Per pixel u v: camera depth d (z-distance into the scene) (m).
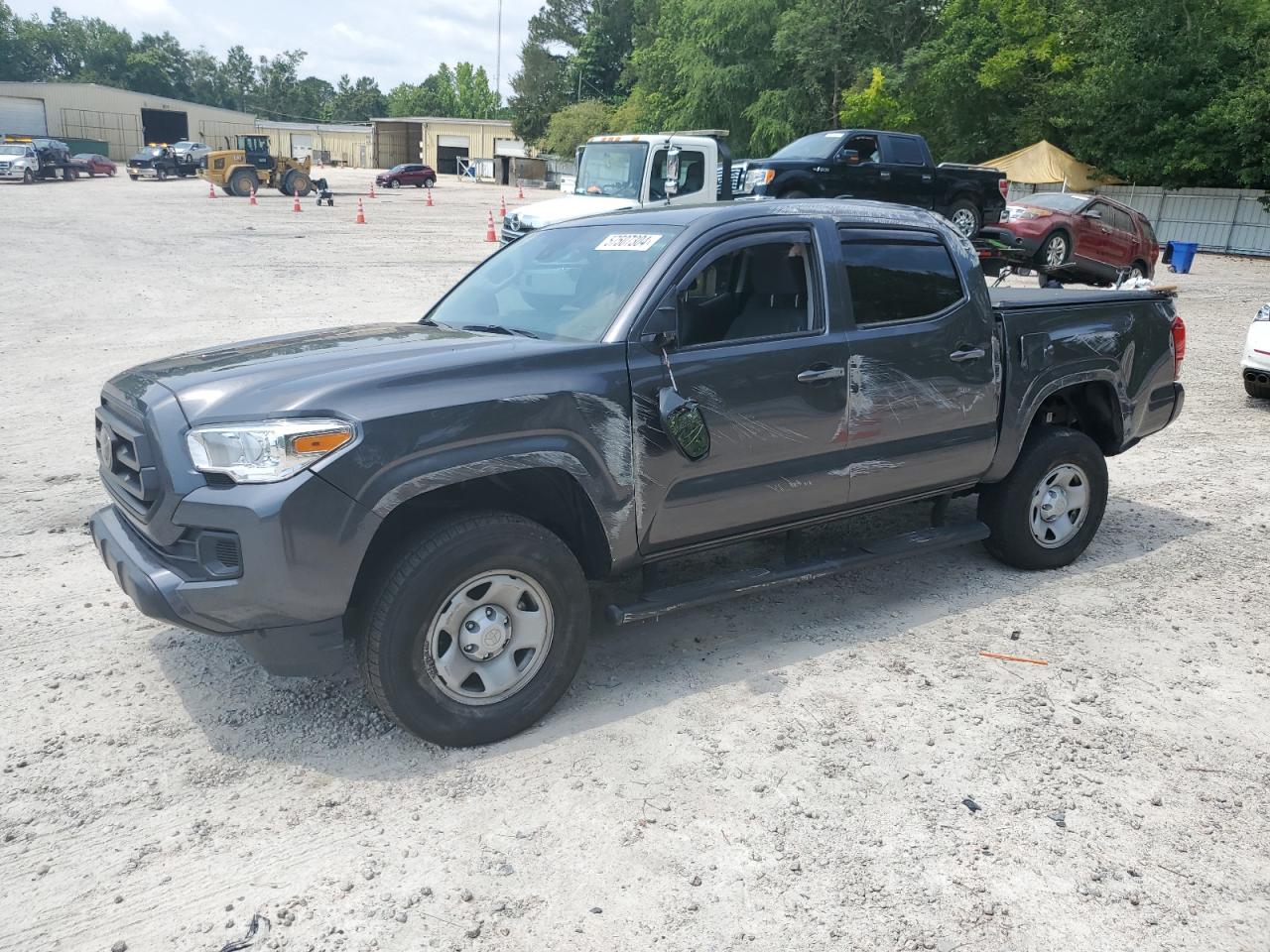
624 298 3.80
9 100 74.81
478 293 4.54
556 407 3.46
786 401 4.04
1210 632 4.66
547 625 3.58
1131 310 5.46
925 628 4.62
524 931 2.65
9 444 7.23
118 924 2.65
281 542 3.03
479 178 74.44
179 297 14.38
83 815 3.10
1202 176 32.38
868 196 16.56
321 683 3.96
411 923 2.67
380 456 3.14
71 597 4.73
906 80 38.09
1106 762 3.54
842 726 3.73
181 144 55.03
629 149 14.92
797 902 2.78
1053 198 18.11
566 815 3.15
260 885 2.81
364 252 21.16
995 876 2.92
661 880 2.86
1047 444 5.11
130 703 3.78
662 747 3.56
